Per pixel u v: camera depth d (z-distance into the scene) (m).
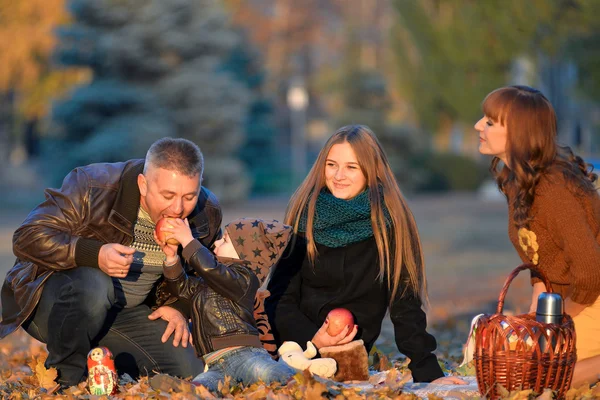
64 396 8.09
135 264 9.01
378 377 8.74
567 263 8.36
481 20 36.78
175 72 64.62
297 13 126.50
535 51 33.47
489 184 74.88
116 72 64.31
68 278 8.58
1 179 84.12
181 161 8.27
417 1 43.91
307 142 111.62
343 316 8.72
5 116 98.56
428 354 8.89
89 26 63.91
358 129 9.45
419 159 81.25
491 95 8.57
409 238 9.11
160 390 8.02
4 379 9.67
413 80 52.69
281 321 9.27
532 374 7.67
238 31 85.81
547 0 30.53
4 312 9.02
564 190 8.16
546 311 7.79
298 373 7.82
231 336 8.32
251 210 61.62
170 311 9.30
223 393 7.93
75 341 8.57
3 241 42.72
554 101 35.94
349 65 86.44
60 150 63.94
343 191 9.31
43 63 86.81
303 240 9.38
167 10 63.91
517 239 8.64
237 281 8.32
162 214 8.46
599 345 8.48
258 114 85.38
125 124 62.19
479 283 26.75
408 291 9.04
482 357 7.84
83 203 8.74
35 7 85.25
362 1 122.88
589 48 30.19
